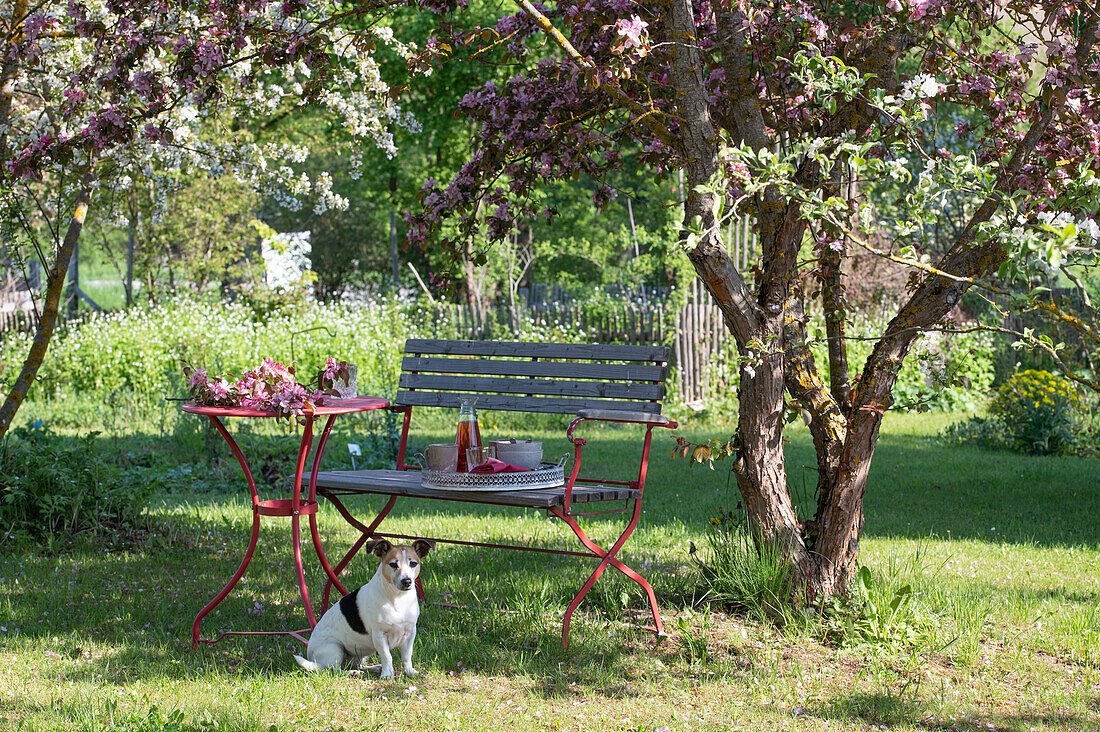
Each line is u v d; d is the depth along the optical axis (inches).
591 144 208.2
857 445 177.2
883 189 466.0
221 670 156.4
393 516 294.0
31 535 244.1
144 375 566.3
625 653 167.0
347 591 199.8
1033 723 137.7
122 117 192.1
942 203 133.4
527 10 162.9
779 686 151.1
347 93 350.6
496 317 642.2
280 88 319.0
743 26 184.5
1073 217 119.6
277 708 139.3
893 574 186.1
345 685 149.1
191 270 857.5
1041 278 131.3
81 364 577.3
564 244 1123.9
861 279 661.9
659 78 201.9
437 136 880.3
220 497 331.0
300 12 203.9
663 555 239.5
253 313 711.7
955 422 551.5
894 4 161.2
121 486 267.4
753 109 183.5
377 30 320.2
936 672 159.2
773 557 180.9
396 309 679.1
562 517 167.3
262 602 199.2
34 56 240.7
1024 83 185.0
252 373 172.9
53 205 292.2
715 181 134.6
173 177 339.9
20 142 271.4
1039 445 446.9
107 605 193.3
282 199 367.6
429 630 178.2
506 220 222.8
